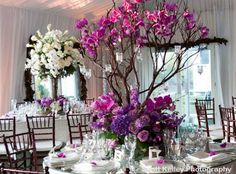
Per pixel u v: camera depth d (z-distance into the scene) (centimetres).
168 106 245
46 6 655
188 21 238
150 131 238
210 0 758
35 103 497
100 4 704
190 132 275
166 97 245
